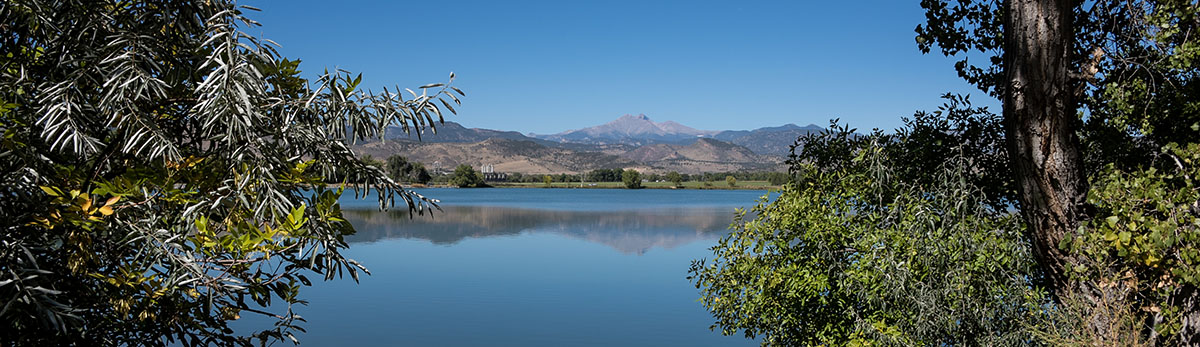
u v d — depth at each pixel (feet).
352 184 9.20
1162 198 13.98
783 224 21.72
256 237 8.29
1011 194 20.24
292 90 10.00
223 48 8.18
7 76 8.57
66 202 8.07
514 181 638.94
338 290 49.75
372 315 41.65
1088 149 19.07
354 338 36.06
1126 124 18.58
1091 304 15.38
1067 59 15.05
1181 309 14.79
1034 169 15.87
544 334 38.58
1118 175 15.08
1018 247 17.72
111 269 9.50
